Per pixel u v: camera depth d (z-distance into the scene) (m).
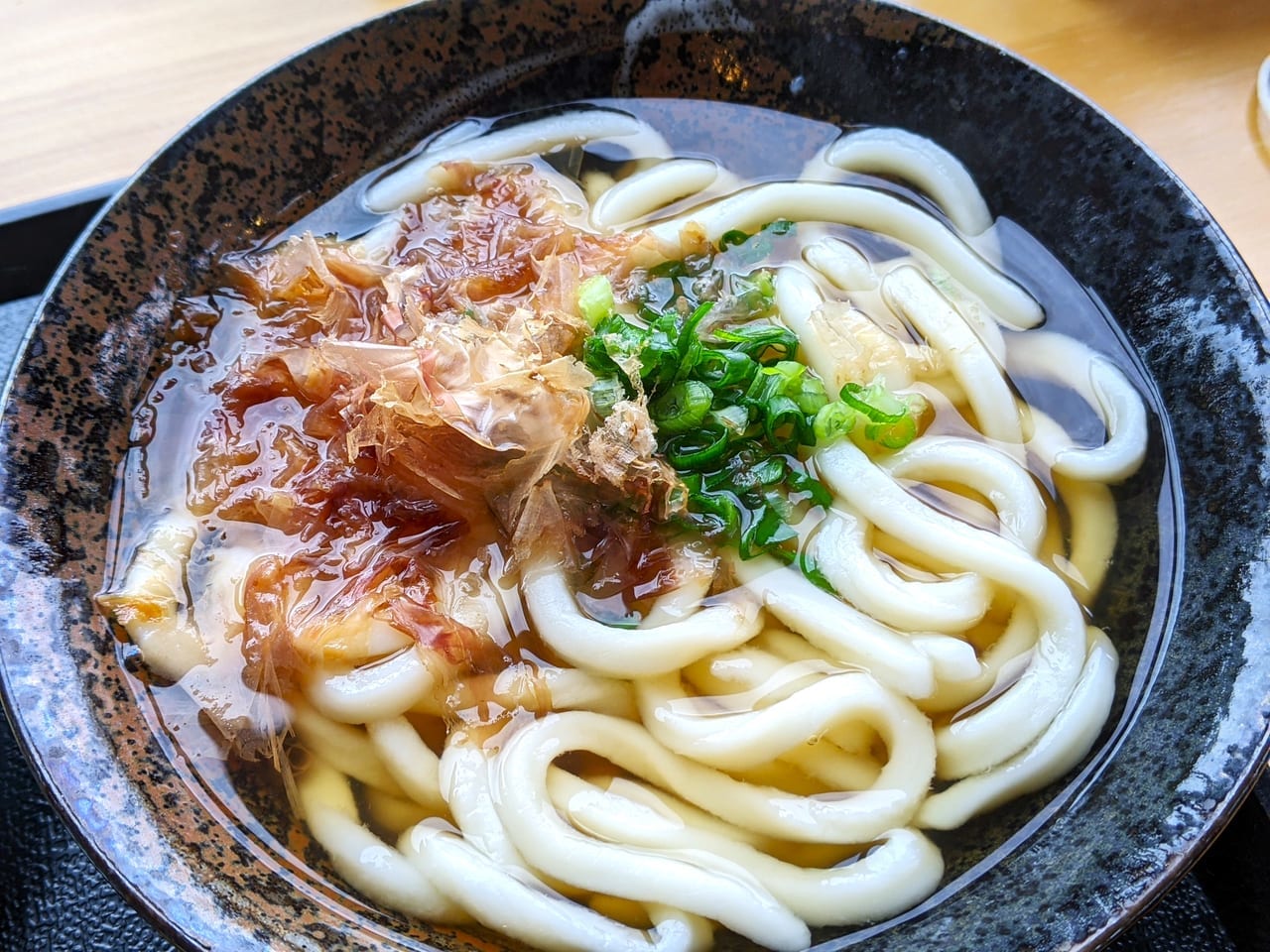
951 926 0.18
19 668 0.18
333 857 0.20
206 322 0.24
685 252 0.25
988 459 0.23
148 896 0.17
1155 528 0.22
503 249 0.25
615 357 0.22
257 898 0.18
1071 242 0.25
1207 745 0.18
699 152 0.28
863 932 0.19
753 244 0.26
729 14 0.26
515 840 0.19
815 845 0.20
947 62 0.25
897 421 0.22
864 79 0.26
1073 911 0.17
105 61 0.30
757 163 0.27
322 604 0.21
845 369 0.23
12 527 0.20
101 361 0.22
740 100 0.28
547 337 0.22
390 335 0.23
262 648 0.20
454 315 0.24
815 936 0.19
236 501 0.22
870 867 0.19
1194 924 0.22
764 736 0.20
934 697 0.21
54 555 0.20
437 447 0.21
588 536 0.22
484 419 0.21
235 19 0.31
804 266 0.26
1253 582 0.19
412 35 0.25
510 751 0.20
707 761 0.20
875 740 0.21
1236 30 0.30
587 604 0.22
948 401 0.24
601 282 0.23
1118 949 0.22
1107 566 0.22
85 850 0.17
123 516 0.22
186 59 0.30
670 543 0.22
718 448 0.22
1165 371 0.23
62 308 0.22
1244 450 0.21
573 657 0.21
